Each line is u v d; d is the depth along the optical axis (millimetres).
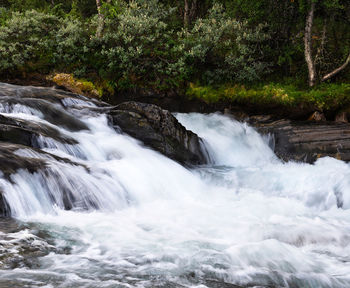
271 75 16953
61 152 7910
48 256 4297
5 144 6699
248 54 16797
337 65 16469
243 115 15203
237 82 16391
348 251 5293
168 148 10023
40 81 16766
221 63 16594
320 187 8672
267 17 17016
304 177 9305
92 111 10953
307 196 8391
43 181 6039
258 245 5102
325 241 5629
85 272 3963
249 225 6102
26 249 4379
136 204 7031
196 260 4531
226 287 3893
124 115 10297
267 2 16750
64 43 16625
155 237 5266
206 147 11453
